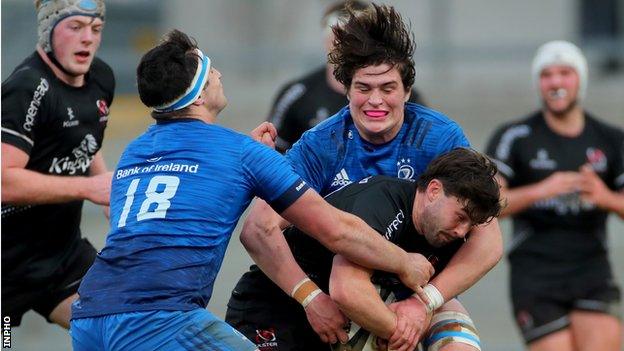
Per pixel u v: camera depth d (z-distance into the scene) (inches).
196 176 543.2
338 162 605.6
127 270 532.1
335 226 544.7
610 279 907.4
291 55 1966.0
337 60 588.1
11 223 708.0
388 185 581.6
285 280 582.9
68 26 677.3
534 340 900.6
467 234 600.1
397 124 594.2
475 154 568.7
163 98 556.7
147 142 565.3
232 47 2176.4
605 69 2108.8
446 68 2085.4
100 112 721.0
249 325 618.2
